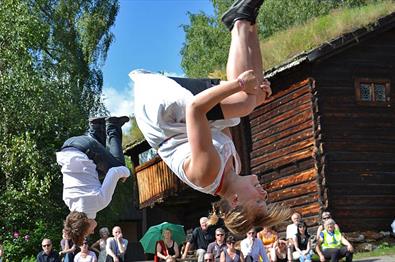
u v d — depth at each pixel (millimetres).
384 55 16328
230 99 3629
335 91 15805
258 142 17297
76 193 5152
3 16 20281
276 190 16656
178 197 19297
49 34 23891
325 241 12352
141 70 4016
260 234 12695
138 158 22344
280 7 32656
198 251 11500
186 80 3961
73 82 24031
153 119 3756
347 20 16594
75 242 5234
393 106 16188
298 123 15977
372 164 15727
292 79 16266
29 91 20094
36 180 18438
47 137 20844
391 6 16719
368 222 15406
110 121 5508
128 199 25016
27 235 17812
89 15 26641
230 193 3639
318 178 15297
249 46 3742
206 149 3416
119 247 11867
